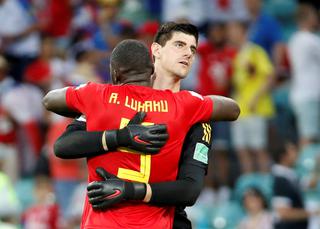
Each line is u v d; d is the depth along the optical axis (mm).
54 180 37406
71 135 16359
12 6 45031
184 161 16609
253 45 41781
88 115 16453
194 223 37594
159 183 16141
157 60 17266
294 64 42500
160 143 16016
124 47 16703
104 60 40188
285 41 47312
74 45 43719
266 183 38000
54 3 45250
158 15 48062
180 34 17047
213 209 38031
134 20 47656
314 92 42000
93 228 16188
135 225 16125
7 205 23812
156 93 16531
